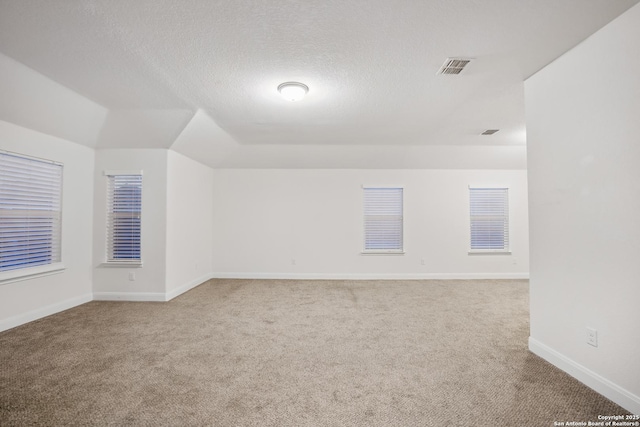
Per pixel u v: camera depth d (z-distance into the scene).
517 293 4.75
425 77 2.68
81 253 4.04
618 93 1.83
